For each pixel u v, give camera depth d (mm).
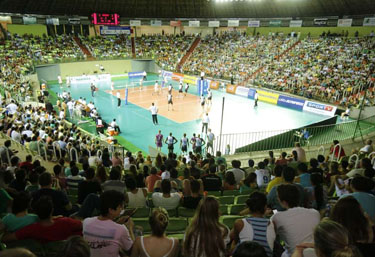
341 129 17578
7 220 3801
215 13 46344
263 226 3332
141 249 3049
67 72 41812
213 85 36969
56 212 4836
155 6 45000
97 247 3168
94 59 43719
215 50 45031
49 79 40344
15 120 17078
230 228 5082
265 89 32312
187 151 18016
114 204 3275
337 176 6496
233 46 44281
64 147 12922
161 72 43438
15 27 41906
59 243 3600
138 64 47719
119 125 22109
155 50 48500
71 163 8492
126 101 27781
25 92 27641
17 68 33281
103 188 6176
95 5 42344
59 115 22969
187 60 45156
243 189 7207
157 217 3104
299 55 36281
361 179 4215
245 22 44906
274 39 42219
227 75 37844
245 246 2152
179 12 46312
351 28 38781
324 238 2148
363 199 4086
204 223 2988
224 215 6062
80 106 23391
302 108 27312
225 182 7633
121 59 45906
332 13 37500
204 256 2918
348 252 1977
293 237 3295
